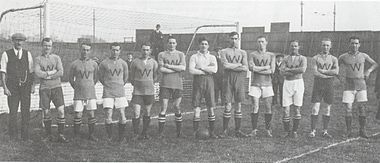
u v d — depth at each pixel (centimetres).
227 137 607
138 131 616
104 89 568
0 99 788
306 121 763
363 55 622
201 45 588
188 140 580
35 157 468
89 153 493
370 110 875
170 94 598
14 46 540
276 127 698
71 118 780
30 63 548
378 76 662
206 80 593
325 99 608
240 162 462
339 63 640
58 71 547
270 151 516
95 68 577
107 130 571
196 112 605
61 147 521
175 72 591
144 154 493
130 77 589
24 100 543
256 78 612
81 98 564
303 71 594
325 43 607
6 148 501
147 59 580
